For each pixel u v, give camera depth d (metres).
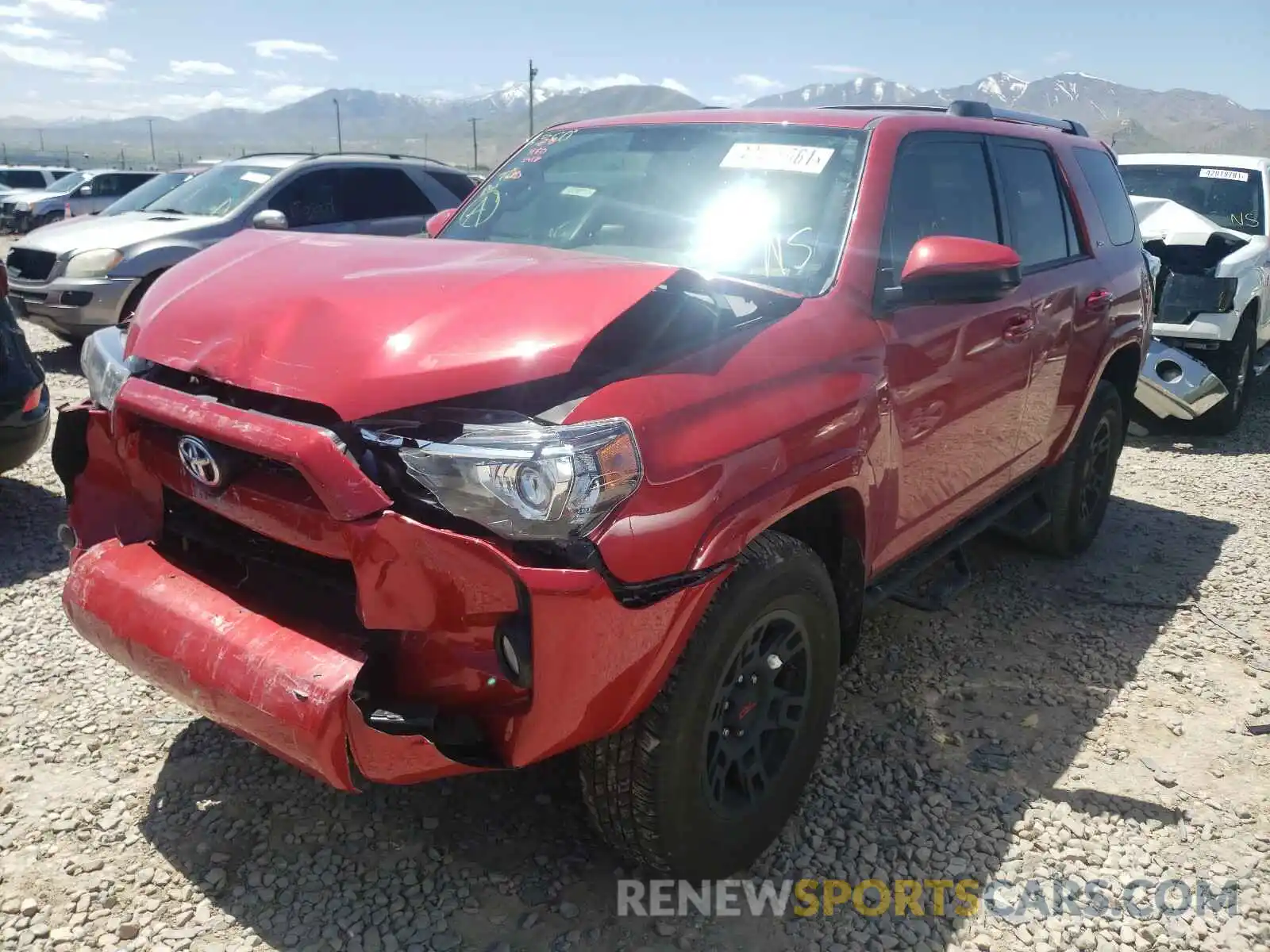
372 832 2.70
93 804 2.77
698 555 2.14
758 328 2.48
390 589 1.97
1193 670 3.84
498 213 3.52
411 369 2.03
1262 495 6.20
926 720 3.42
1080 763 3.20
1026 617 4.29
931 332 3.03
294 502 2.09
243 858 2.59
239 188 9.13
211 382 2.27
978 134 3.69
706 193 3.16
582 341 2.04
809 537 2.84
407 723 2.02
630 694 2.09
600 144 3.54
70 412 2.57
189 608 2.25
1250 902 2.58
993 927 2.47
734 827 2.47
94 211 24.94
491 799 2.86
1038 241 3.99
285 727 1.97
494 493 1.92
